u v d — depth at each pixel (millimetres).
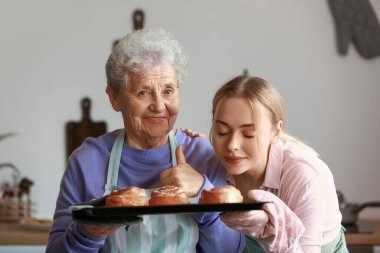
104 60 4762
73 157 2283
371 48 4785
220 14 4781
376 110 4816
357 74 4809
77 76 4758
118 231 2182
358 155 4812
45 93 4750
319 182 2092
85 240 2020
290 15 4793
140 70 2170
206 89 4758
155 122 2209
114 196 1892
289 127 4781
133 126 2225
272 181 2125
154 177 2254
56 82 4754
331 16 4801
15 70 4734
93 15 4758
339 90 4805
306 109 4789
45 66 4750
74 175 2258
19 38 4734
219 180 2279
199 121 4754
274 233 1801
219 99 2068
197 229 2199
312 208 2047
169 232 2188
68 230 2061
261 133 2035
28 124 4750
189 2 4766
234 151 2025
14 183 4719
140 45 2168
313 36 4789
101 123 4754
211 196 1881
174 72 2205
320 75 4801
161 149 2275
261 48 4789
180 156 2234
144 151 2258
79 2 4758
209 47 4770
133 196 1899
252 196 1833
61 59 4754
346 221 4035
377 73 4805
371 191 4812
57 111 4754
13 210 4539
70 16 4754
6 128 4734
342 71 4805
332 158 4805
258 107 2020
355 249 4039
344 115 4809
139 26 4754
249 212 1762
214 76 4766
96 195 2227
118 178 2254
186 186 2117
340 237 2291
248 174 2180
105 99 4766
